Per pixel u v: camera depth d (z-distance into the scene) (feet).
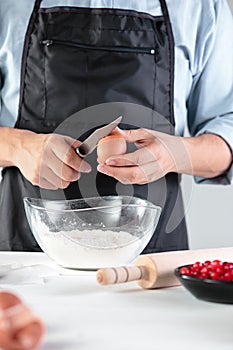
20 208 6.21
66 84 6.22
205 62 6.65
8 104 6.39
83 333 3.03
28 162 5.62
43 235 4.51
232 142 6.32
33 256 5.04
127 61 6.24
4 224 6.24
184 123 6.61
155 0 6.43
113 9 6.29
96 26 6.25
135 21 6.31
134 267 3.89
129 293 3.84
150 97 6.33
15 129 5.94
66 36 6.25
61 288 3.96
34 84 6.28
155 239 5.94
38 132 6.29
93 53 6.22
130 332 3.05
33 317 2.72
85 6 6.31
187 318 3.30
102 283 3.79
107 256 4.41
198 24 6.55
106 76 6.23
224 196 9.52
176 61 6.44
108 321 3.23
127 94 6.27
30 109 6.31
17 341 2.68
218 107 6.74
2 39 6.33
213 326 3.16
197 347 2.85
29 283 4.06
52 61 6.22
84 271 4.49
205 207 9.53
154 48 6.33
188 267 3.89
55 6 6.30
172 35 6.40
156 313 3.39
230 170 6.39
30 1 6.32
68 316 3.32
